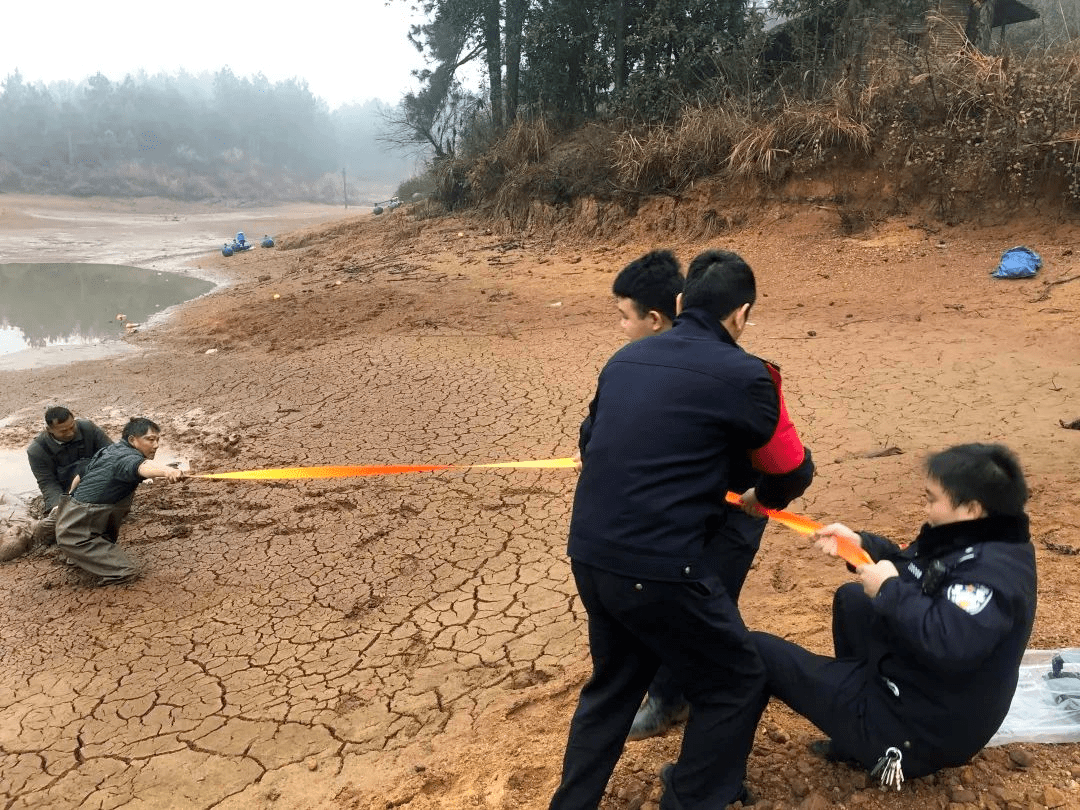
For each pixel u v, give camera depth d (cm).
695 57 1881
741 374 233
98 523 570
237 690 450
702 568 234
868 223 1404
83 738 423
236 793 379
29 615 543
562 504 645
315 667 464
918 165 1375
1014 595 226
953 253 1259
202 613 530
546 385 943
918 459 637
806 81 1683
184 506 693
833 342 986
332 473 466
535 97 2228
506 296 1405
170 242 3712
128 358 1301
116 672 474
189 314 1669
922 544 253
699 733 252
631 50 2044
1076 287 1049
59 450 659
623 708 259
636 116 1891
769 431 237
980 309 1050
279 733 415
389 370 1057
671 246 1560
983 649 222
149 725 429
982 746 250
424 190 3641
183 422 941
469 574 550
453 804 320
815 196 1477
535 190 1908
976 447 238
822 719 263
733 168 1558
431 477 717
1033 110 1259
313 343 1245
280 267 2317
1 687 468
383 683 445
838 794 269
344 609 521
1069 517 497
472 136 2353
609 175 1794
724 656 245
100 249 3412
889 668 251
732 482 262
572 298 1355
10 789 392
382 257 1942
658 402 235
